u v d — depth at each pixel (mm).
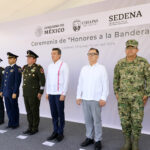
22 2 3879
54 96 2879
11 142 2852
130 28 3244
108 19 3443
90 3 3604
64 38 3955
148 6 3070
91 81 2512
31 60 3139
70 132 3264
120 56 3371
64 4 3840
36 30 4320
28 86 3096
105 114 3578
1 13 4422
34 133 3201
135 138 2387
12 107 3430
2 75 3695
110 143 2773
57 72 2826
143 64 2311
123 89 2404
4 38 4781
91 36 3637
